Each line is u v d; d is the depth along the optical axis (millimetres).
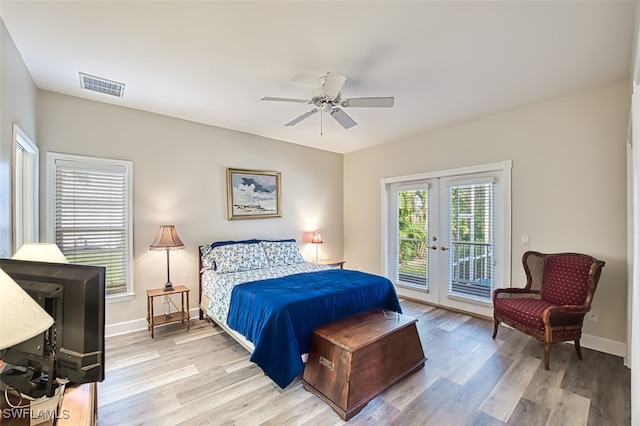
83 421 1094
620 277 2832
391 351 2373
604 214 2926
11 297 869
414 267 4750
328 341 2248
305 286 2959
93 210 3234
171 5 1760
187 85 2854
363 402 2062
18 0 1694
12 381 1118
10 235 2023
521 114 3461
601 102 2924
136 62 2428
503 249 3658
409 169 4699
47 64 2453
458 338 3262
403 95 3074
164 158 3701
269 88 2916
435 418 1982
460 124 4027
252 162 4539
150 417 1994
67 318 1047
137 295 3496
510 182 3561
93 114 3215
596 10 1785
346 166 5805
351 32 2027
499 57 2346
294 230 5094
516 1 1721
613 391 2266
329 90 2352
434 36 2070
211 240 4109
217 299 3330
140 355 2869
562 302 2914
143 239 3547
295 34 2049
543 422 1939
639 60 1353
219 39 2109
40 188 2902
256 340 2445
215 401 2170
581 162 3057
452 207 4227
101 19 1886
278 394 2258
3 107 1899
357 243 5582
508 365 2666
